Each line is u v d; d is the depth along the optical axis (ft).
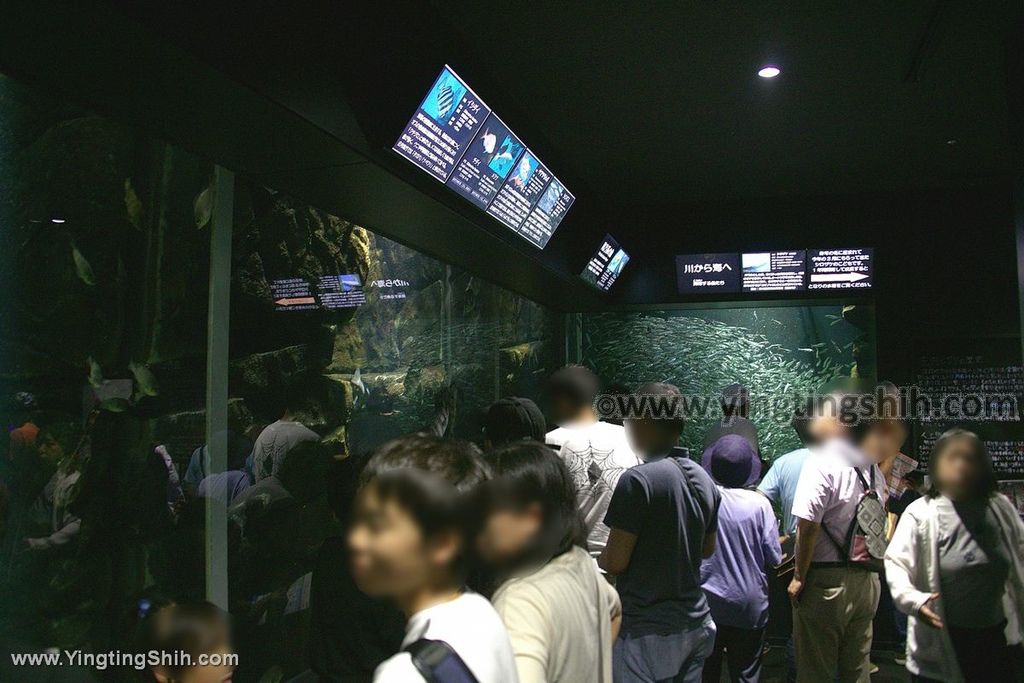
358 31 7.51
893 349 17.78
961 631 8.23
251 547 10.04
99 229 8.21
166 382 8.61
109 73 5.74
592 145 14.51
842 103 12.39
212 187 8.96
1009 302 17.21
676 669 7.83
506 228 12.19
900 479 14.55
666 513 7.83
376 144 7.85
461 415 16.38
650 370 21.42
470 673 2.84
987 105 12.48
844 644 10.61
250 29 5.98
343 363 12.48
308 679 10.46
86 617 7.57
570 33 9.91
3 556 7.13
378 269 13.50
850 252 18.08
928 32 9.76
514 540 4.43
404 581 3.06
